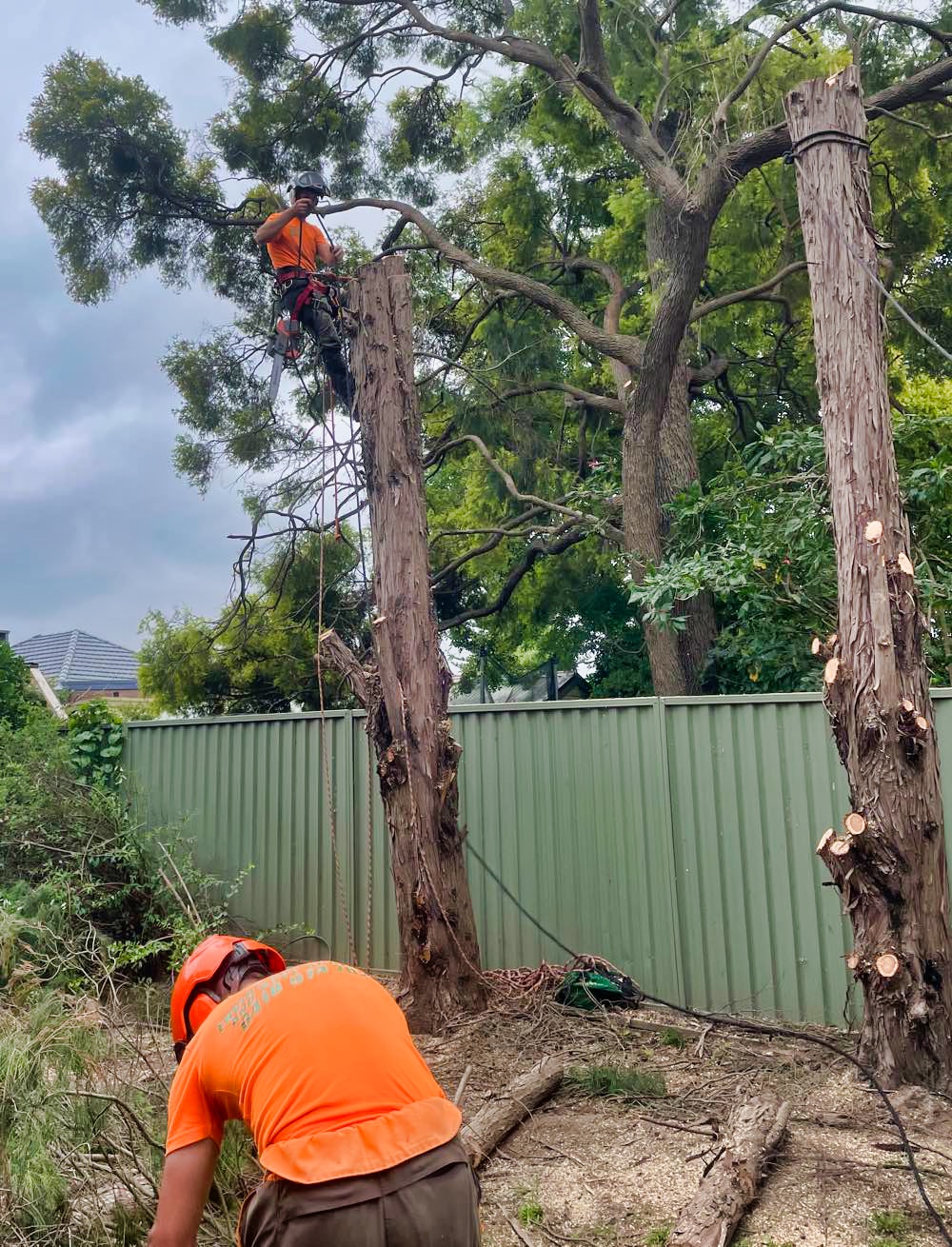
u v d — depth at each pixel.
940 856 5.30
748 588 9.15
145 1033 5.90
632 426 11.70
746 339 15.12
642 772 7.19
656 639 11.23
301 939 8.18
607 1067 5.48
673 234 12.30
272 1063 2.25
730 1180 4.02
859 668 5.44
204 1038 2.35
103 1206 3.71
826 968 6.54
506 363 15.46
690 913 6.96
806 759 6.71
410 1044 2.43
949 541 8.84
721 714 7.00
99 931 7.51
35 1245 3.45
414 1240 2.12
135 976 7.62
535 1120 5.03
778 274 12.35
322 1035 2.29
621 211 12.09
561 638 18.64
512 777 7.64
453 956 6.53
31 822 8.04
